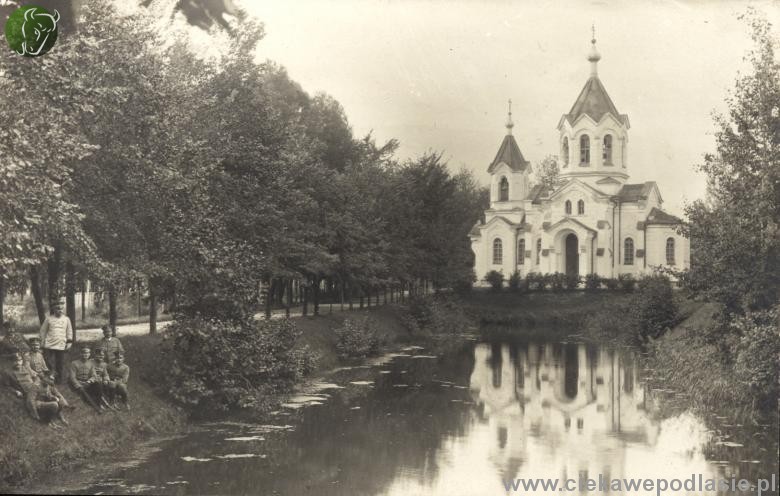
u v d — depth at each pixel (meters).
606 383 28.81
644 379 29.34
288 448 17.69
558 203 67.50
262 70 26.42
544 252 67.12
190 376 19.66
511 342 44.88
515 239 71.88
